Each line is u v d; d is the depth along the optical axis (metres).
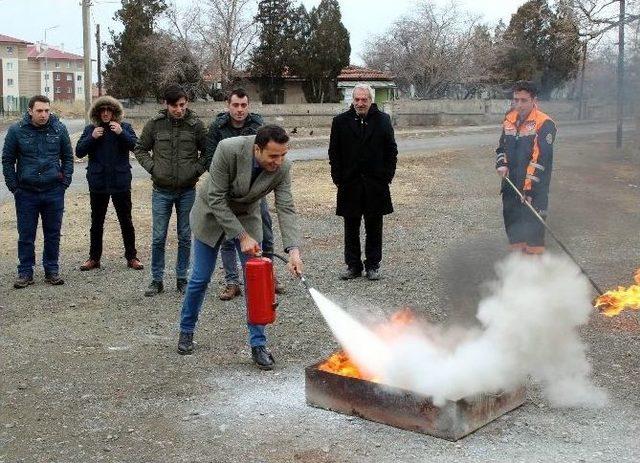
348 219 8.44
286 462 4.18
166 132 7.73
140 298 7.91
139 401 5.14
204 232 5.82
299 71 49.47
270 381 5.46
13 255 10.13
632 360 5.76
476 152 25.47
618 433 4.47
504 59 50.88
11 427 4.74
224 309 7.44
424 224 12.38
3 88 101.75
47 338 6.59
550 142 7.01
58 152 8.46
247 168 5.45
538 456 4.17
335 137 8.29
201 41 47.03
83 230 11.84
